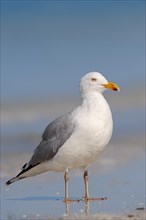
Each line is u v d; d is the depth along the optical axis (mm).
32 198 15078
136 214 12914
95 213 13172
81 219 12602
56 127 14898
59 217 12914
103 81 14828
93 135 14500
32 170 15617
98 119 14562
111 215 12883
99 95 14820
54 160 14961
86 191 14898
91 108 14664
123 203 14156
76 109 14945
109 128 14734
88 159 14797
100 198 14727
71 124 14664
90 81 14859
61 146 14734
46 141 15133
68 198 14984
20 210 13805
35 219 12844
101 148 14719
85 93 14883
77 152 14617
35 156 15391
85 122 14523
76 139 14555
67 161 14820
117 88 14844
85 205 14078
